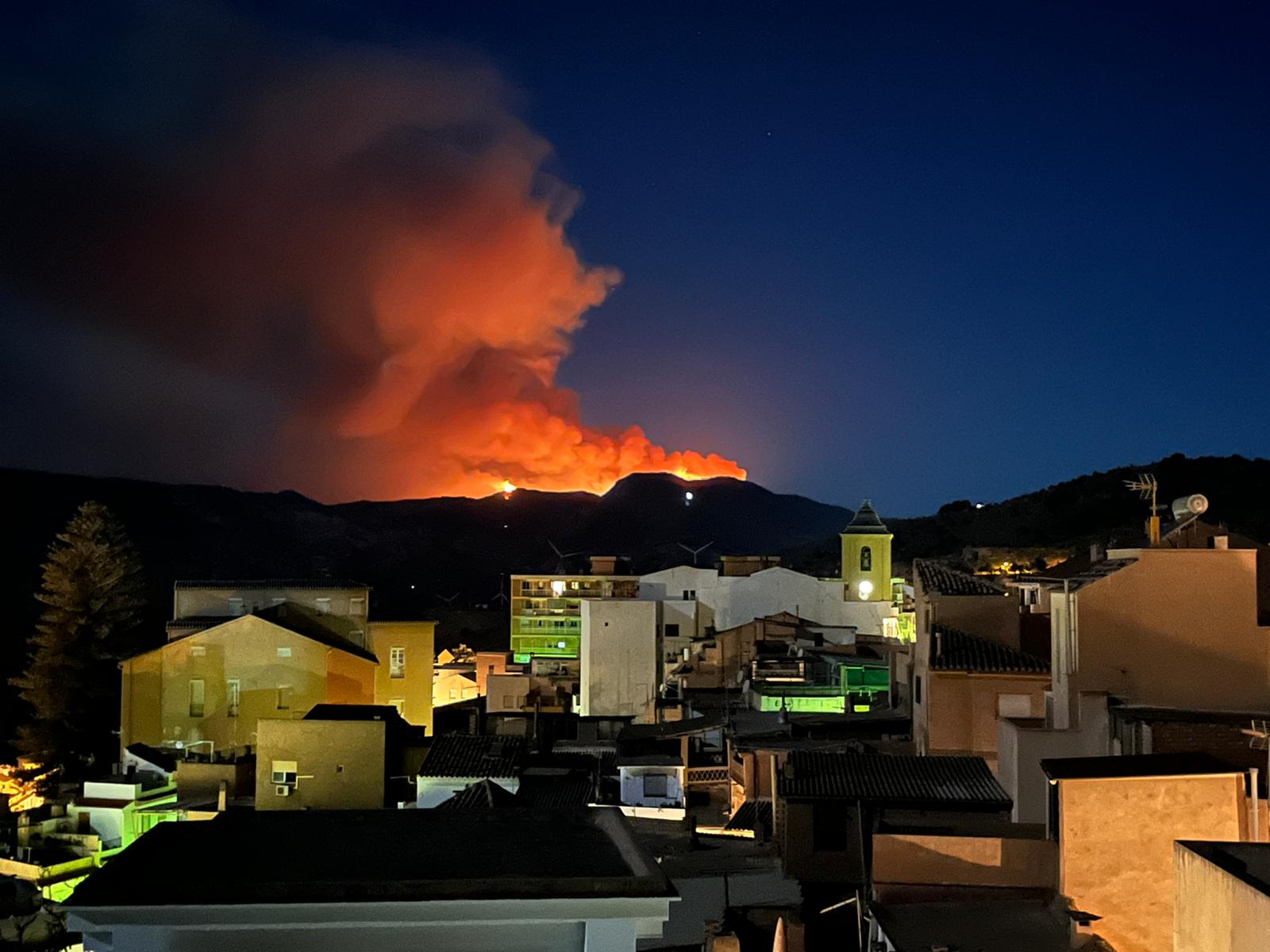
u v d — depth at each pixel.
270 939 8.96
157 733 69.69
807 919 28.48
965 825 25.91
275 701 69.88
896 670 53.53
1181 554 29.50
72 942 40.28
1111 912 20.58
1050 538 128.50
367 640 76.31
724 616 98.25
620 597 109.56
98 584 80.38
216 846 10.25
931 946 19.88
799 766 33.22
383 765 51.50
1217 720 26.05
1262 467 126.50
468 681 100.62
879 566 103.75
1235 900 13.68
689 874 32.25
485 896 8.99
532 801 47.88
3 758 83.25
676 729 58.59
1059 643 31.45
